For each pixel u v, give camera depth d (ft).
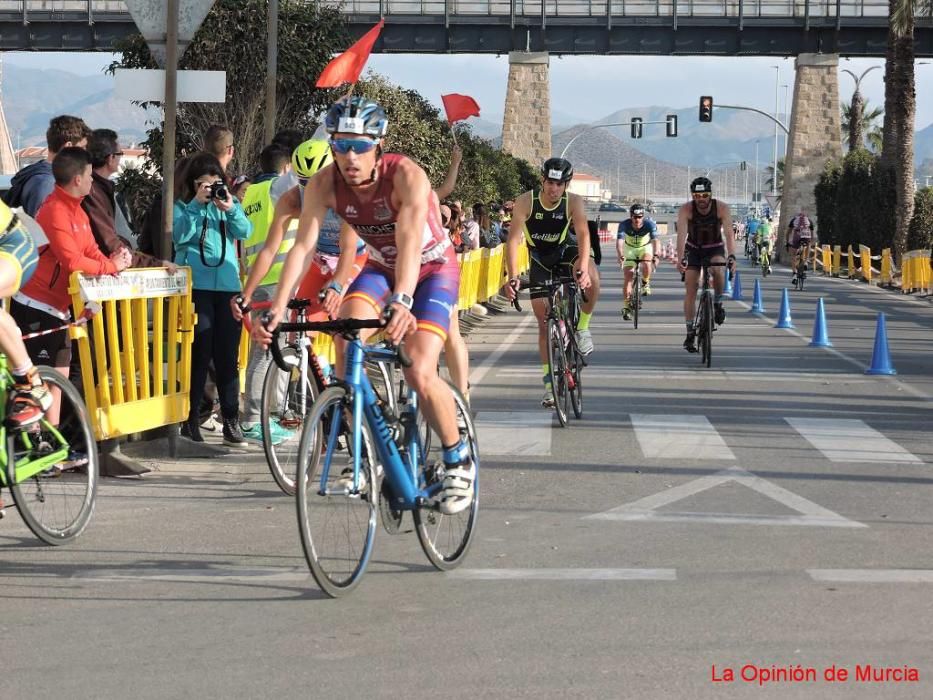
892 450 59.36
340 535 34.60
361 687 27.58
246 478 51.93
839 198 283.79
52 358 48.80
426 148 167.02
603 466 54.80
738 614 33.04
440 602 34.22
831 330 129.18
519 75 334.65
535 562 38.58
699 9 327.06
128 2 55.57
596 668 28.81
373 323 33.47
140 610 33.60
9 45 294.87
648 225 128.16
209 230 56.44
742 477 52.49
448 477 36.81
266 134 93.20
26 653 30.01
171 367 55.16
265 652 30.01
